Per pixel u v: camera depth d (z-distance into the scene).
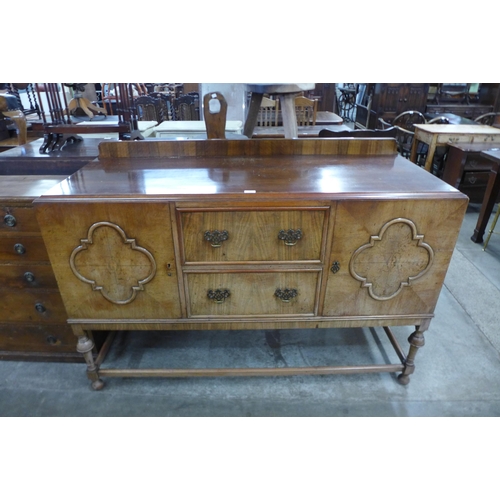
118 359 1.78
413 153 3.96
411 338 1.51
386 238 1.24
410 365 1.57
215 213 1.18
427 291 1.35
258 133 3.29
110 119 2.28
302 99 3.95
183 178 1.35
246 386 1.65
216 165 1.52
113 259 1.26
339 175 1.38
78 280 1.30
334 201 1.17
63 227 1.19
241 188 1.23
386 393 1.60
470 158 3.30
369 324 1.42
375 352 1.83
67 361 1.76
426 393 1.60
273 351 1.84
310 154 1.69
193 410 1.54
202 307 1.37
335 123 4.05
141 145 1.64
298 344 1.88
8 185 1.50
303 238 1.24
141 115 4.16
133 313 1.37
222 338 1.93
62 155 1.77
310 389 1.63
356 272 1.30
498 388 1.63
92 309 1.37
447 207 1.19
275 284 1.32
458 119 4.46
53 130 1.84
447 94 5.70
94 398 1.59
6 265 1.49
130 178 1.35
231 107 4.00
